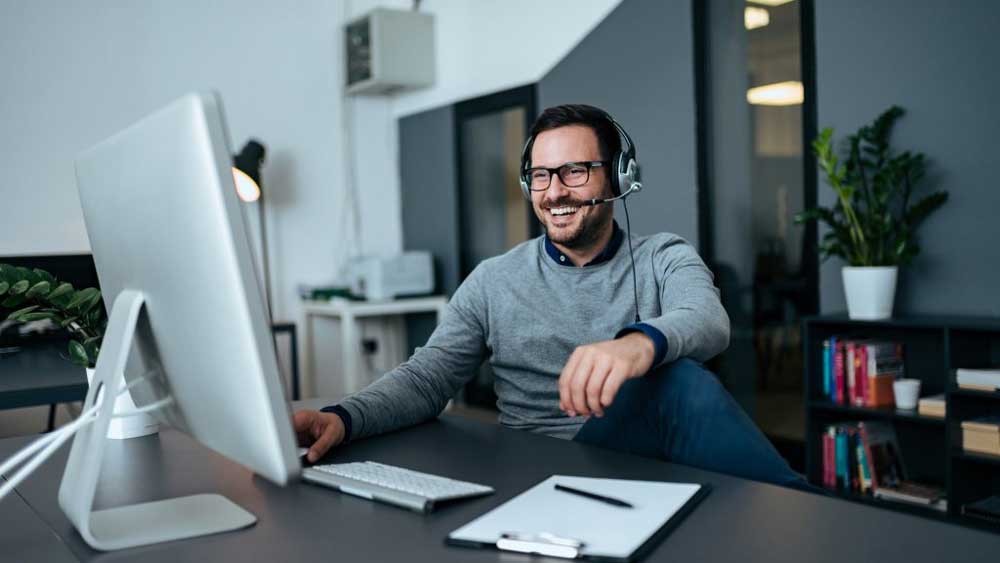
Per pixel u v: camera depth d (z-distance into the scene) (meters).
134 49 4.54
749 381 3.67
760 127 3.58
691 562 0.71
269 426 0.70
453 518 0.86
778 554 0.71
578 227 1.58
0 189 4.17
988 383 2.59
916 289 3.07
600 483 0.95
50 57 4.29
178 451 1.23
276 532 0.84
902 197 3.08
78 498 0.81
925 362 3.02
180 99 0.70
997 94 2.82
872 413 2.88
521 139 4.77
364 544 0.79
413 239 5.55
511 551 0.76
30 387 1.95
